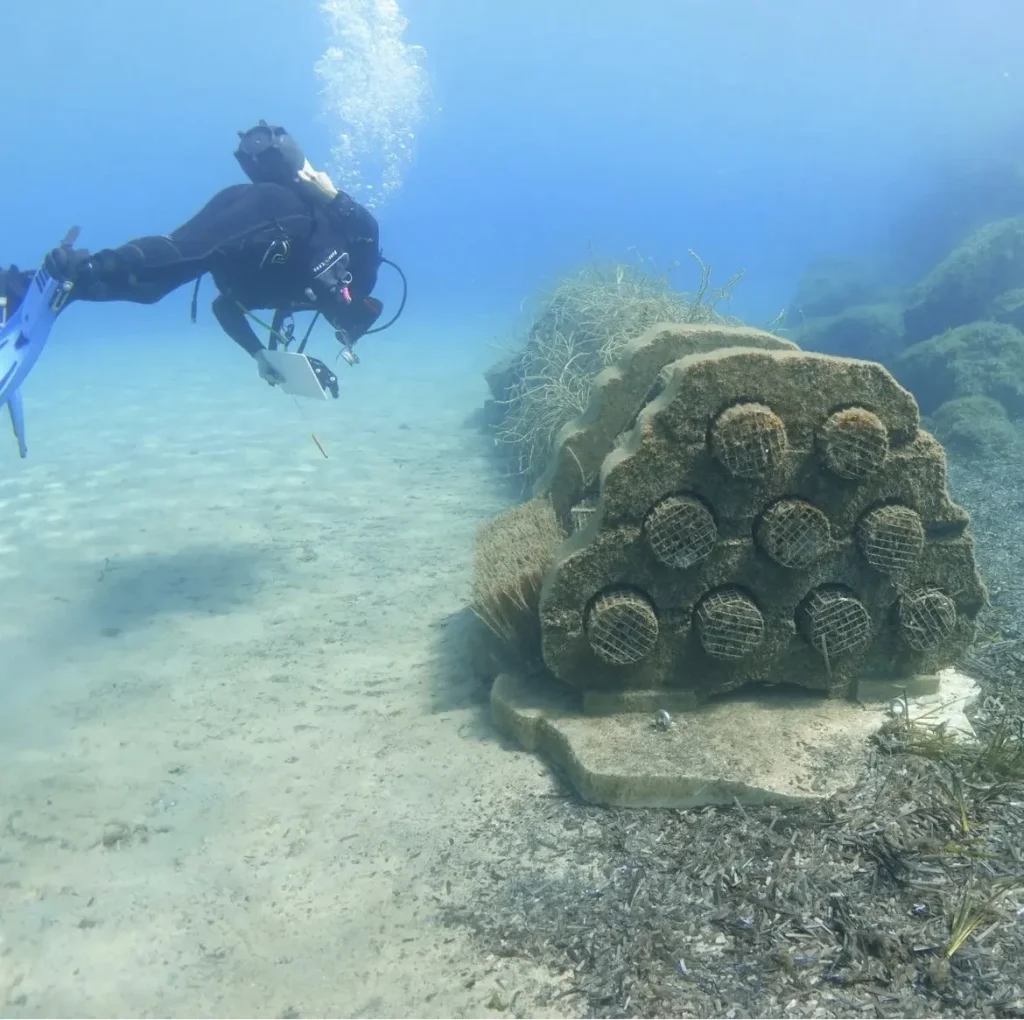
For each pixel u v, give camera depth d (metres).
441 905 1.92
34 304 3.01
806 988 1.65
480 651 2.87
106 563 4.05
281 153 3.37
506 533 2.92
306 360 3.30
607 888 1.92
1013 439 5.46
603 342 5.09
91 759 2.52
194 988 1.75
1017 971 1.64
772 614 2.38
